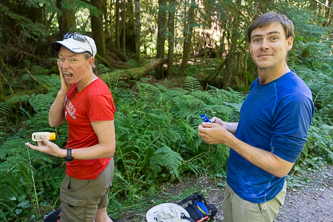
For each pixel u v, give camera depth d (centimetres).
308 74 643
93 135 184
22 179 286
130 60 920
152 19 1203
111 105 175
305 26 630
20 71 608
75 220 200
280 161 139
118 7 1043
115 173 299
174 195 327
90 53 172
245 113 163
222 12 608
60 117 204
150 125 383
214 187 344
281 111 139
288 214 296
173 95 471
